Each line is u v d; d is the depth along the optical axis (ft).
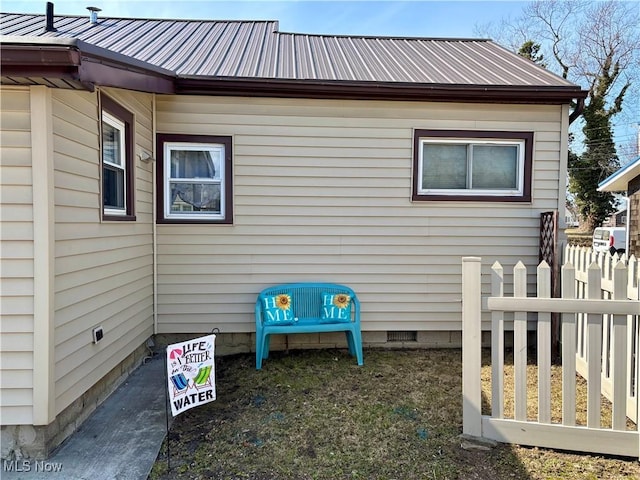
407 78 15.10
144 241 13.83
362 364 13.83
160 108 14.34
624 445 8.15
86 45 7.63
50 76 7.29
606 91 69.97
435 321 15.52
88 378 9.80
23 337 7.97
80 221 9.36
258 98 14.65
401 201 15.20
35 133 7.90
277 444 8.75
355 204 15.12
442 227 15.33
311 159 14.93
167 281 14.76
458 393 11.46
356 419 9.89
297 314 14.56
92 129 9.94
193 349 8.65
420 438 8.99
